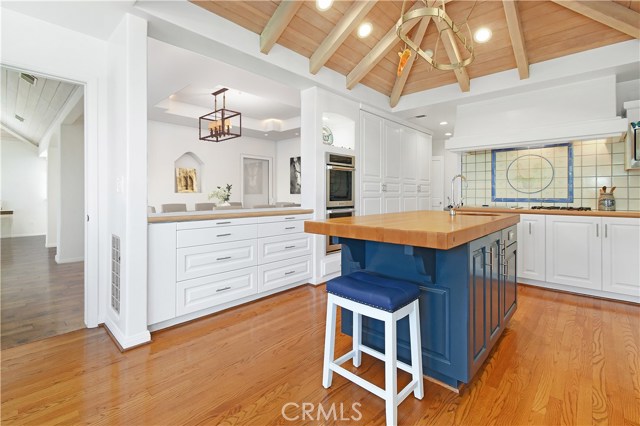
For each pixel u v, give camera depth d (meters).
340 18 3.00
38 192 8.38
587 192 3.62
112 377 1.82
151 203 6.12
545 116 3.63
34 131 6.46
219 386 1.73
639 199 3.31
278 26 2.68
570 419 1.45
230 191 7.28
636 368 1.88
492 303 1.96
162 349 2.15
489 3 2.89
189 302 2.60
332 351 1.71
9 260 5.10
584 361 1.96
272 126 6.90
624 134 3.32
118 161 2.34
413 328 1.57
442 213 2.65
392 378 1.39
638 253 2.97
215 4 2.48
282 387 1.72
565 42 3.15
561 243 3.39
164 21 2.26
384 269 1.90
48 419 1.47
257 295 3.18
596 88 3.34
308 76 3.37
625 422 1.43
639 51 2.90
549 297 3.25
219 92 5.07
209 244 2.71
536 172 3.94
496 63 3.58
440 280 1.67
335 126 4.34
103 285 2.61
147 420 1.47
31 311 2.88
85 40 2.47
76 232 5.08
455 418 1.47
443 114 4.74
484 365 1.93
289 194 7.98
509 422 1.44
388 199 4.71
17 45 2.17
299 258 3.53
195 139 6.73
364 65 3.61
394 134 4.83
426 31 3.36
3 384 1.75
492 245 1.97
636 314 2.76
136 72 2.20
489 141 3.92
